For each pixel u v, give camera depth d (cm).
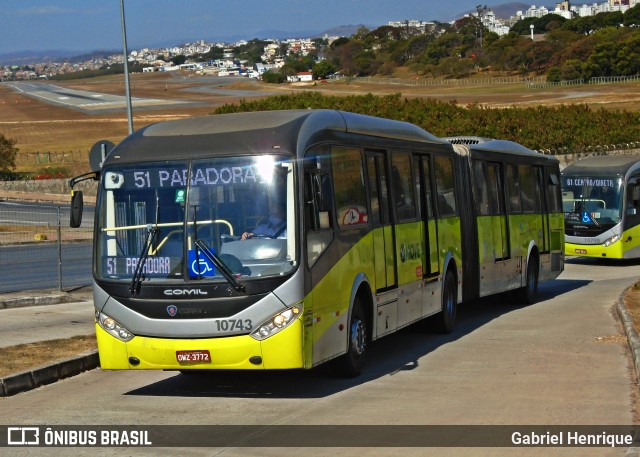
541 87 14812
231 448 895
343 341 1200
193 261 1095
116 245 1134
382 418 1001
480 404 1059
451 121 6706
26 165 7594
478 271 1848
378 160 1371
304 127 1140
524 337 1591
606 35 17225
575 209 3428
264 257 1085
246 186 1102
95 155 1925
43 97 19525
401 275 1420
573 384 1161
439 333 1661
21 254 3338
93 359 1377
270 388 1199
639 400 1065
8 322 1722
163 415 1053
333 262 1169
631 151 6738
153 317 1102
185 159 1123
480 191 1883
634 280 2817
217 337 1083
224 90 19312
